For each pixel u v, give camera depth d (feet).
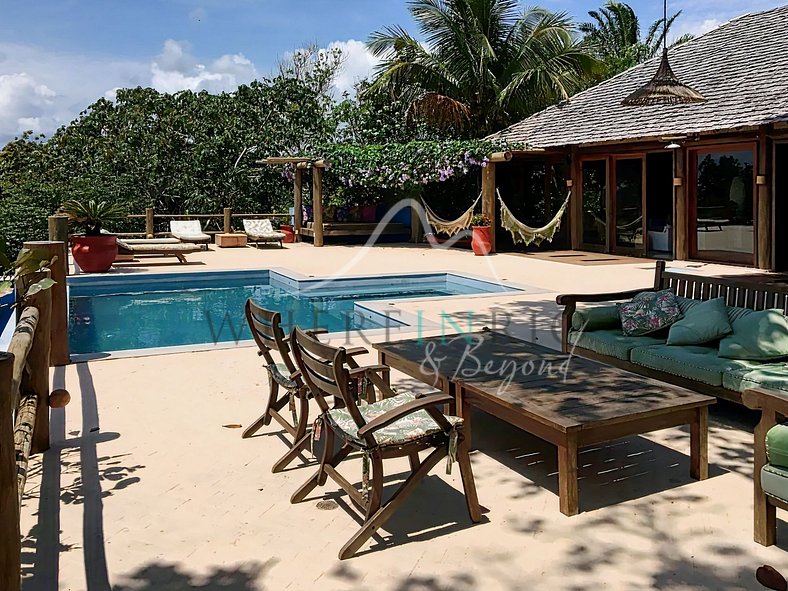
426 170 58.90
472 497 11.51
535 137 59.62
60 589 9.75
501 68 74.28
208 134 77.00
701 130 44.50
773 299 17.66
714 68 53.57
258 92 79.77
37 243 20.75
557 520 11.59
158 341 29.30
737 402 15.01
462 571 10.07
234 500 12.50
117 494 12.71
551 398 12.90
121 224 66.49
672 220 50.88
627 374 14.52
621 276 42.04
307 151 77.92
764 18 57.93
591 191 57.36
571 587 9.62
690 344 17.34
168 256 55.26
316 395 12.41
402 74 71.97
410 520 11.68
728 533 11.01
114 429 16.07
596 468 13.71
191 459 14.35
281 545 10.92
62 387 19.45
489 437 15.58
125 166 75.15
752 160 45.19
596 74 76.69
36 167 78.02
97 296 40.83
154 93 78.38
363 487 11.55
